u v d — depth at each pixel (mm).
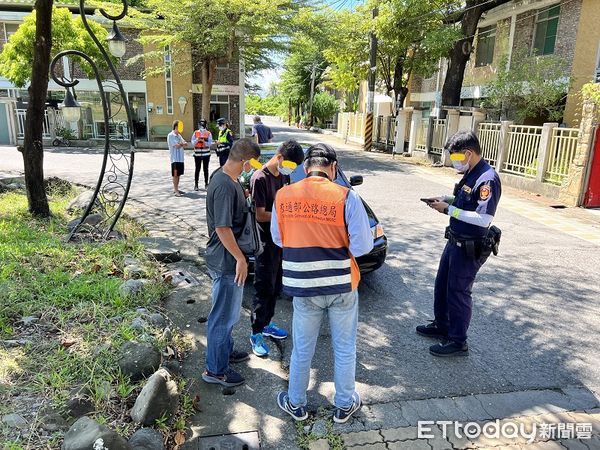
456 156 3475
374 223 5156
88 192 8102
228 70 24406
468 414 3064
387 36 19719
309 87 50219
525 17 16531
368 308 4656
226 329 3191
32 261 4746
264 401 3152
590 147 9195
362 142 25547
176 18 19078
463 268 3580
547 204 9734
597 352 3881
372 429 2902
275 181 3688
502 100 14617
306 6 19547
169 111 23484
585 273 5723
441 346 3785
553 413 3088
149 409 2676
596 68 13570
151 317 3889
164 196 9633
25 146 6590
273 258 3656
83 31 18609
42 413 2625
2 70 18453
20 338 3381
